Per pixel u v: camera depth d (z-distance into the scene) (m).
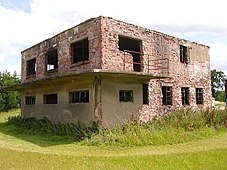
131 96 16.00
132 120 15.08
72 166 8.35
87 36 15.73
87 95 15.05
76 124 15.30
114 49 15.34
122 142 12.09
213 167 8.19
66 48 17.45
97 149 11.33
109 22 15.30
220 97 48.66
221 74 49.09
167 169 7.99
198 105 20.89
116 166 8.31
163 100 18.27
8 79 34.91
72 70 16.72
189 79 20.41
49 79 15.33
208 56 22.67
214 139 13.69
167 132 13.40
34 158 9.51
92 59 15.23
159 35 18.31
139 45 17.19
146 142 12.15
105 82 14.58
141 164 8.54
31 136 15.33
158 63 17.95
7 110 32.47
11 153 10.41
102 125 14.15
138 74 13.71
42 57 20.27
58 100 17.20
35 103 20.12
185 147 11.58
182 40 20.20
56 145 12.43
